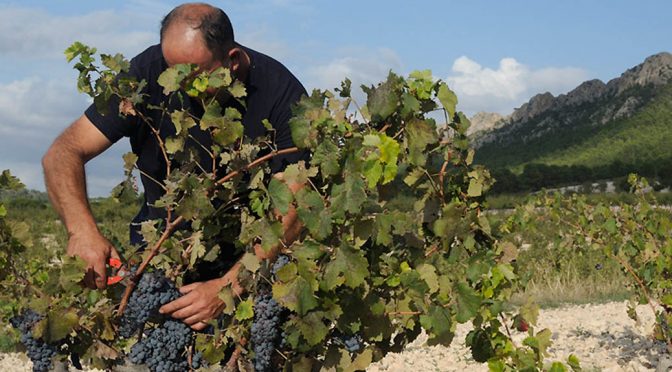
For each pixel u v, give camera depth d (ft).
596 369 26.81
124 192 12.22
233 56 12.80
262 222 11.52
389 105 11.57
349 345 12.41
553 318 40.73
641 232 27.12
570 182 273.54
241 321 12.09
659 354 29.30
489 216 13.71
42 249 41.93
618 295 49.93
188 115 11.57
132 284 12.10
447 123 12.58
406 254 12.90
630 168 279.69
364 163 11.04
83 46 11.69
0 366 29.22
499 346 13.75
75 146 13.38
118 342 12.69
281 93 13.74
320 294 11.68
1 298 12.43
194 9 12.42
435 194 12.83
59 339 11.73
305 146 11.44
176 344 11.96
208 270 13.43
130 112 11.93
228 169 11.71
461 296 12.35
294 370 12.08
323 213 11.13
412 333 13.11
